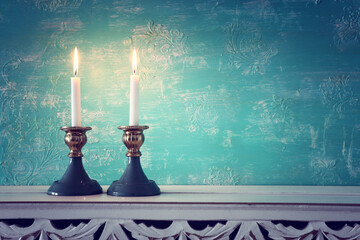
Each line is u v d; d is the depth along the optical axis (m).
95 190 0.92
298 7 1.11
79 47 1.11
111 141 1.11
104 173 1.11
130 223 0.81
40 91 1.11
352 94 1.10
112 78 1.11
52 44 1.11
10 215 0.82
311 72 1.10
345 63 1.10
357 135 1.10
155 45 1.12
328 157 1.10
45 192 0.96
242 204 0.81
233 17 1.11
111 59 1.11
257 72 1.11
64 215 0.82
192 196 0.90
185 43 1.11
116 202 0.81
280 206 0.81
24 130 1.10
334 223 0.94
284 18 1.11
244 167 1.10
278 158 1.10
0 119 1.10
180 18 1.12
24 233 0.81
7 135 1.10
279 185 1.09
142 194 0.89
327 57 1.11
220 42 1.11
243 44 1.11
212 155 1.11
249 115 1.11
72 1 1.12
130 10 1.12
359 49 1.10
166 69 1.11
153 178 1.11
